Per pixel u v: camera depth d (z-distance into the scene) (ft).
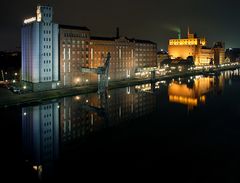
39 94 473.26
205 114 396.16
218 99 508.94
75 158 241.14
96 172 213.87
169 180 200.95
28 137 295.07
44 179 203.62
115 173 212.23
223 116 384.47
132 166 225.35
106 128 326.85
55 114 382.22
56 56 521.24
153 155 246.68
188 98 517.14
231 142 280.10
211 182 199.21
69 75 552.82
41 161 234.79
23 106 414.41
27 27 514.68
